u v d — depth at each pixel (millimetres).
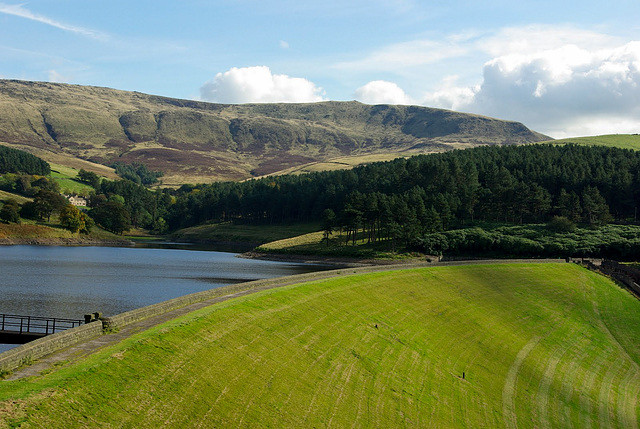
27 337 52562
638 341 91125
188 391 36250
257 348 46938
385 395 49156
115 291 108688
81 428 28391
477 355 69000
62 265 154125
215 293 58969
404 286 85812
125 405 31812
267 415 38250
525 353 74812
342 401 45062
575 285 119938
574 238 172250
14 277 123938
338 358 52469
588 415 59438
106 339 39500
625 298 115500
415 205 196375
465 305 87438
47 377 31156
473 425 50094
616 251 162250
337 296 69625
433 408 50406
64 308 87625
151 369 36406
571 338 86812
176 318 46906
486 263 121438
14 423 26094
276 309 57375
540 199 196000
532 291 107812
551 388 65125
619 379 73188
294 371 46219
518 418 54500
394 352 59625
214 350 42938
